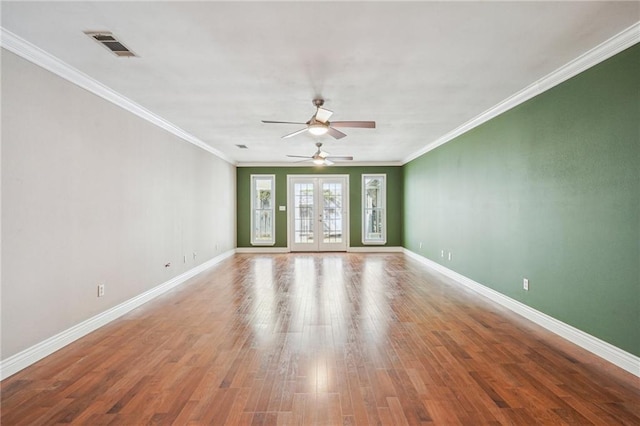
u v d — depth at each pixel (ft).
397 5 7.35
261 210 32.07
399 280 19.80
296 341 10.88
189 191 20.52
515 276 13.83
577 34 8.69
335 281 19.54
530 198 12.86
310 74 11.05
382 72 10.94
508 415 7.06
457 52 9.61
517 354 9.92
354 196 31.81
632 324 8.75
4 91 8.57
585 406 7.36
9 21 7.92
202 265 22.75
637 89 8.55
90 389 8.05
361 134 20.15
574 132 10.62
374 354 9.93
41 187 9.69
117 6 7.34
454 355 9.86
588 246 10.13
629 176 8.80
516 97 13.25
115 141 13.19
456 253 19.65
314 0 7.15
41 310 9.66
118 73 10.95
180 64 10.28
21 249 9.04
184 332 11.68
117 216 13.33
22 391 7.98
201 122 17.03
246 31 8.39
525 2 7.30
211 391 7.97
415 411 7.20
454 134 19.43
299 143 22.52
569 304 10.90
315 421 6.88
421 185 25.94
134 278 14.53
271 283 19.07
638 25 8.23
